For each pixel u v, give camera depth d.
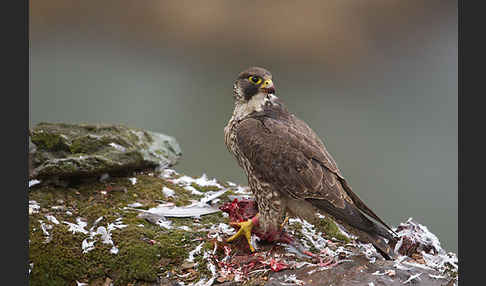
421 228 7.33
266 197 6.78
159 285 6.39
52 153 7.91
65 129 8.25
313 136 7.05
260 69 7.22
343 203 6.38
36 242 6.55
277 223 6.87
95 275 6.48
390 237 6.24
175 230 7.21
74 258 6.54
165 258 6.71
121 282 6.46
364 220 6.27
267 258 6.55
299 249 6.82
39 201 7.44
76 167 7.72
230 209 7.17
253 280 6.10
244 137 6.84
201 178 9.15
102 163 7.93
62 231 6.83
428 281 5.86
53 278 6.34
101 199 7.79
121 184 8.23
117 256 6.62
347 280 5.80
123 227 7.08
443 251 7.10
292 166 6.57
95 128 8.51
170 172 9.11
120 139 8.44
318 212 7.29
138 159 8.41
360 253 6.66
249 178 6.98
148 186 8.34
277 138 6.73
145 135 9.09
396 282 5.77
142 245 6.75
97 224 7.16
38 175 7.65
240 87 7.30
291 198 6.84
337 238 7.39
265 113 7.21
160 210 7.66
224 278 6.26
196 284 6.25
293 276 6.02
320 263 6.27
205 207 7.93
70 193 7.81
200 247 6.84
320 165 6.64
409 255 6.92
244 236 6.87
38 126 8.12
